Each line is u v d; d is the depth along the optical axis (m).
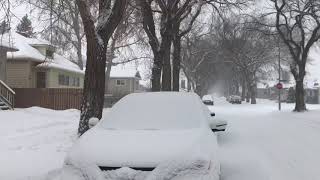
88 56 13.43
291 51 40.34
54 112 25.97
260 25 39.44
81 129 13.34
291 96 83.94
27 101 32.44
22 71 38.00
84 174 5.96
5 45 16.11
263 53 67.50
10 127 17.20
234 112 40.41
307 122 25.58
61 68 40.56
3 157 10.65
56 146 12.37
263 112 40.66
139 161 5.87
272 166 10.22
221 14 28.55
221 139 15.82
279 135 17.48
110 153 6.03
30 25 14.09
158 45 26.80
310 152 12.60
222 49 63.19
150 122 7.29
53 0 12.99
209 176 5.93
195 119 7.38
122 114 7.57
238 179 8.84
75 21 21.09
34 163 9.94
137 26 27.05
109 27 13.48
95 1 15.31
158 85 26.55
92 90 13.34
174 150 6.02
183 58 67.19
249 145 14.12
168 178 5.80
